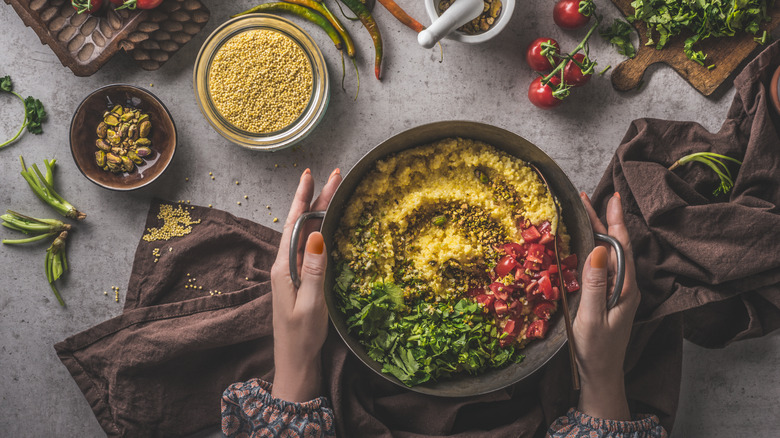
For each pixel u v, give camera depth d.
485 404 0.89
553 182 0.84
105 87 0.88
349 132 0.93
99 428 0.94
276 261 0.85
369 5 0.91
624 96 0.93
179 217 0.93
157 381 0.90
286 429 0.83
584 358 0.83
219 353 0.91
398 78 0.93
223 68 0.89
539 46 0.89
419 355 0.82
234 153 0.93
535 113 0.93
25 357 0.93
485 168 0.86
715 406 0.93
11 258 0.93
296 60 0.89
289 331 0.83
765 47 0.90
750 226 0.86
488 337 0.84
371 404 0.88
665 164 0.90
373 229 0.85
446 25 0.83
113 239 0.93
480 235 0.85
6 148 0.93
